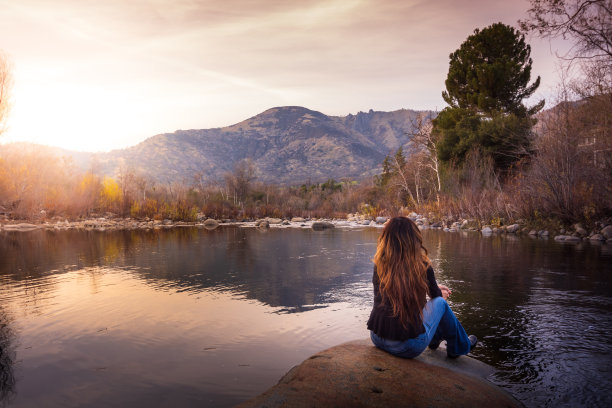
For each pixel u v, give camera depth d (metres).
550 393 2.59
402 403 2.18
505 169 22.45
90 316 4.57
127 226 24.56
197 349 3.49
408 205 29.16
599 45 9.61
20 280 6.88
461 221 18.84
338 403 2.14
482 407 2.23
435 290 2.87
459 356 3.11
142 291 5.89
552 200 13.96
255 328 4.07
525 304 4.82
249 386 2.77
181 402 2.54
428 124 29.33
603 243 10.98
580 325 4.00
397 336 2.69
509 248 10.27
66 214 29.48
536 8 9.23
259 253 10.47
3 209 28.47
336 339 3.73
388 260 2.73
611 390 2.62
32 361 3.25
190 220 28.92
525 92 26.42
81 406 2.50
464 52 28.38
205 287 6.17
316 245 12.42
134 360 3.25
